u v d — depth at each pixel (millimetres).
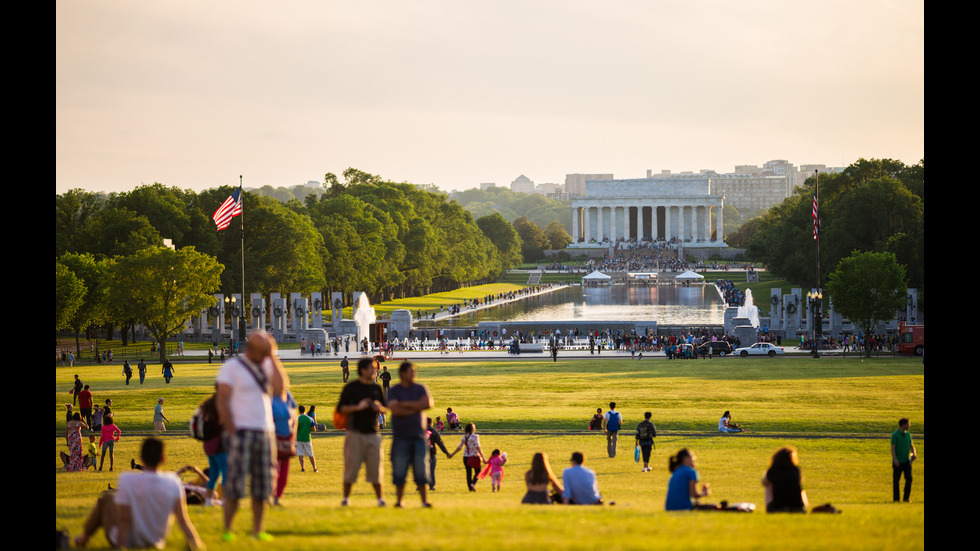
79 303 137625
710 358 127750
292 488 44125
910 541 23203
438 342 163000
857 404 75125
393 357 134500
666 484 46125
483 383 94188
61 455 55312
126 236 179500
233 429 22469
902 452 39812
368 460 28375
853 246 180750
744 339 141375
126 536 21781
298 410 50594
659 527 24016
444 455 56875
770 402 77000
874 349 135875
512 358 130625
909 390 83812
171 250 138625
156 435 65125
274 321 169875
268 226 191375
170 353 147875
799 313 162875
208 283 139750
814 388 86188
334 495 41406
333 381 97750
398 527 23953
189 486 30953
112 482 46875
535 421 68312
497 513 26422
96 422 67312
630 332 164000
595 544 21625
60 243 186250
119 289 135750
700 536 22766
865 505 35969
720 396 81375
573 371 107562
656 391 85625
